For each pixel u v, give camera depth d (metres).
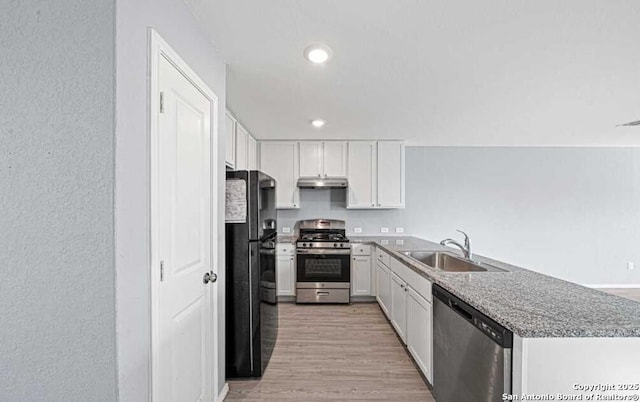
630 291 4.99
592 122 3.74
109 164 1.06
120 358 1.08
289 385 2.41
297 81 2.59
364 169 4.75
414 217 5.12
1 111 1.05
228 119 3.17
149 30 1.26
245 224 2.52
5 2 1.05
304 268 4.48
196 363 1.77
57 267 1.05
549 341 1.23
